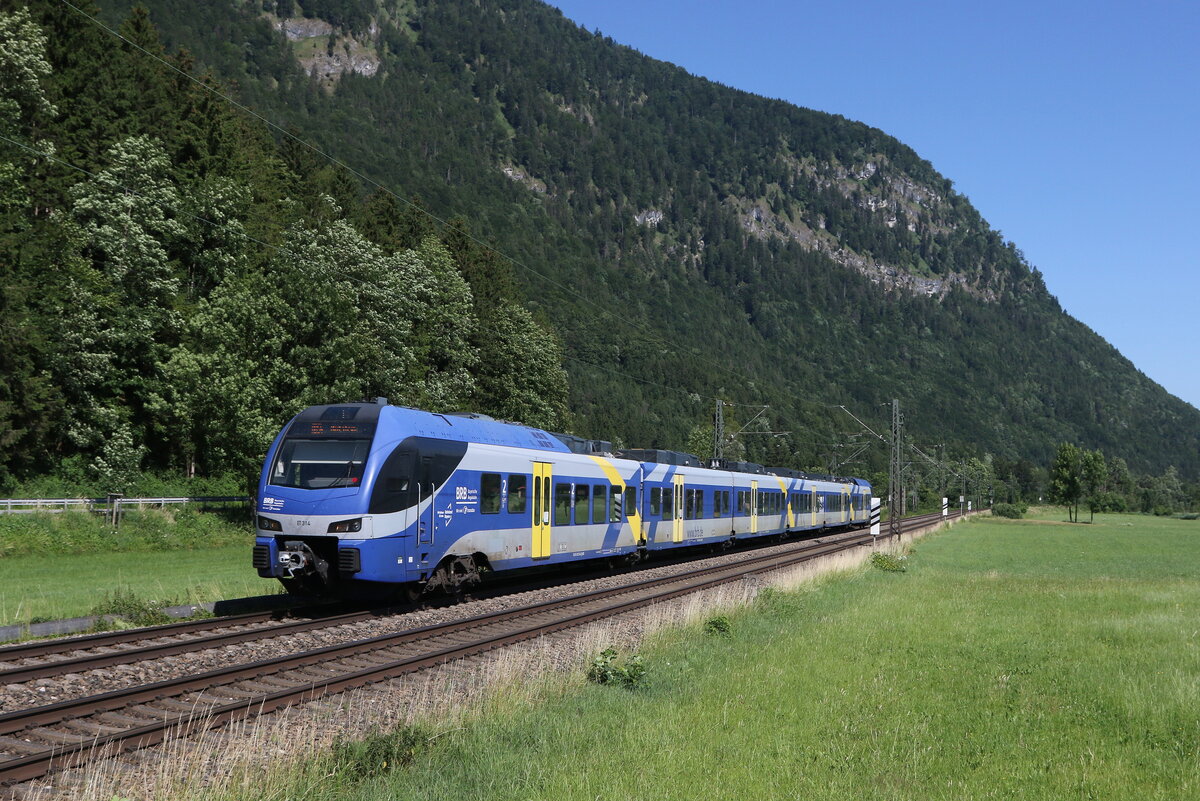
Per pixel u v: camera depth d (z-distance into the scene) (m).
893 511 49.34
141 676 11.71
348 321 41.78
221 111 62.84
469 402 65.56
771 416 180.25
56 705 9.34
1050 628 17.03
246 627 15.39
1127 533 78.69
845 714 10.51
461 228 79.00
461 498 19.58
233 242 52.88
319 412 18.50
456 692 11.41
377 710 10.48
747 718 10.23
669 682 12.27
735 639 15.62
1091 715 10.56
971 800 7.63
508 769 8.34
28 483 40.72
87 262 43.53
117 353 47.44
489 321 70.31
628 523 28.05
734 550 40.88
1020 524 97.44
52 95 47.72
